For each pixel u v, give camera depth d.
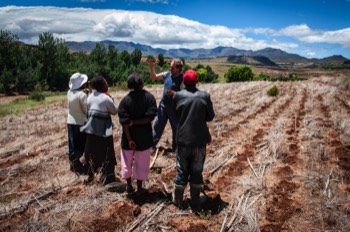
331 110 13.00
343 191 5.50
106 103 5.64
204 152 4.95
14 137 10.01
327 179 5.87
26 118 13.66
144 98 5.11
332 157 7.22
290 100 17.31
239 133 9.76
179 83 7.30
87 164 5.89
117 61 58.88
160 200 5.23
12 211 4.85
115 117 12.43
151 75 7.59
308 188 5.63
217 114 12.57
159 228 4.48
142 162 5.27
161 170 6.65
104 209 4.92
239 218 4.68
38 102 22.08
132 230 4.41
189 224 4.50
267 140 8.68
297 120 11.52
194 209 4.98
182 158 4.91
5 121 13.02
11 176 6.49
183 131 4.81
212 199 5.21
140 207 5.06
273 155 7.30
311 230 4.36
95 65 51.78
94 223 4.50
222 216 4.79
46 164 7.13
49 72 42.75
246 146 8.30
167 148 8.07
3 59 40.56
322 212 4.72
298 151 7.73
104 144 5.73
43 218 4.63
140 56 73.00
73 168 6.68
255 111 13.58
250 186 5.70
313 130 9.61
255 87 27.48
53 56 43.19
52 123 12.28
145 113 5.11
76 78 6.62
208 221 4.61
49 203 5.13
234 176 6.33
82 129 5.66
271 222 4.60
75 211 4.74
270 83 33.25
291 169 6.54
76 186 5.79
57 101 21.77
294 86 27.47
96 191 5.44
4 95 35.62
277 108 14.38
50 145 8.83
